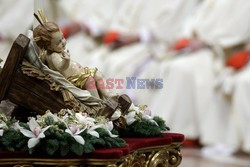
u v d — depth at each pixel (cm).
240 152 2562
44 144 908
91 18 2994
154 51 2806
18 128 934
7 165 908
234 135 2505
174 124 2642
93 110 1030
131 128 1129
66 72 1046
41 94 1005
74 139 911
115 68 2702
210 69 2653
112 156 912
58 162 909
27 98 1000
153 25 2850
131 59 2744
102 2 3036
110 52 2847
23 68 999
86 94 1035
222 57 2708
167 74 2678
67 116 965
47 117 934
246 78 2477
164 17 2850
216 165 2122
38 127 917
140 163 1065
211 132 2583
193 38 2759
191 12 2884
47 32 1030
